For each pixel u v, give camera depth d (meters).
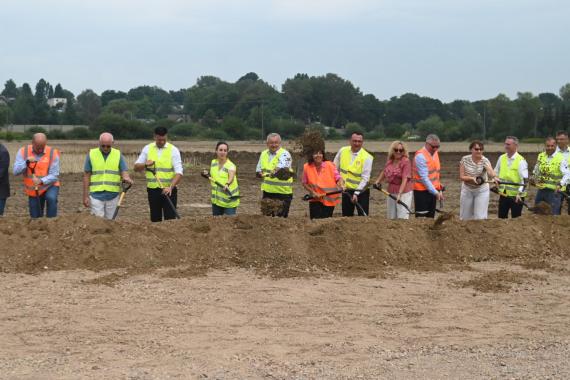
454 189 28.72
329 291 9.26
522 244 11.90
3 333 7.28
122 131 88.00
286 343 7.12
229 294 8.97
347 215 13.00
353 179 12.70
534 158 46.38
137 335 7.27
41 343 6.99
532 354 6.91
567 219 12.63
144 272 10.05
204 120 103.00
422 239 11.47
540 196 14.39
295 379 6.16
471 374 6.34
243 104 109.50
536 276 10.31
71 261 10.21
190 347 6.93
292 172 12.23
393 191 12.49
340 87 114.12
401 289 9.47
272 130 97.38
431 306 8.62
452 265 11.05
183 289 9.16
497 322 8.01
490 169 12.80
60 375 6.15
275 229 11.02
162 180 12.23
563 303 8.88
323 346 7.05
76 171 34.72
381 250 11.02
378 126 109.44
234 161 44.28
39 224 10.70
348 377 6.22
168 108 138.00
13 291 8.95
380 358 6.73
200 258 10.60
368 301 8.80
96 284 9.34
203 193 25.80
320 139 12.30
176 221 11.16
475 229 11.90
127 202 22.36
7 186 12.87
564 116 92.06
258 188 28.00
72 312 8.05
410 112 121.06
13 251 10.27
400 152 12.27
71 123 118.69
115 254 10.33
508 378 6.25
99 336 7.22
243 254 10.69
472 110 97.88
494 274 10.35
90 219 10.73
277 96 112.44
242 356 6.71
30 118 117.56
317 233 11.09
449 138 96.56
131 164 36.59
